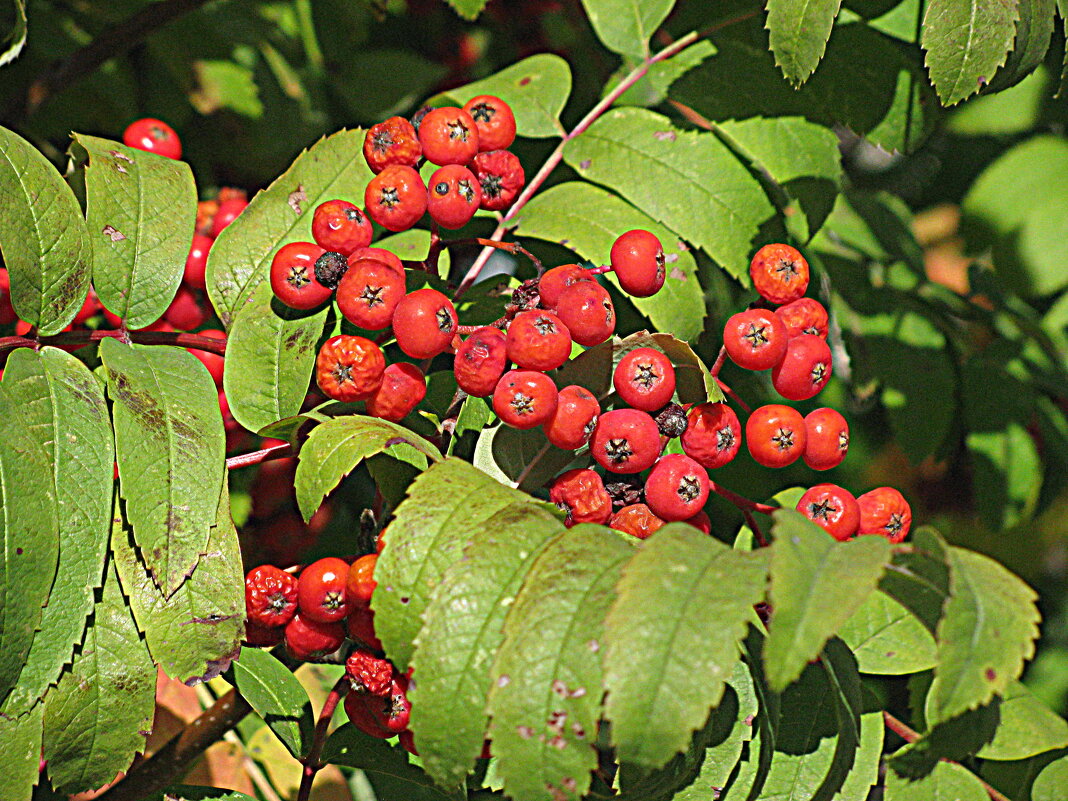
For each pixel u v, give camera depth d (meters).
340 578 0.65
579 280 0.65
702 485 0.64
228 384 0.65
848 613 0.60
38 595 0.63
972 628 0.60
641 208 0.69
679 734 0.60
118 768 0.64
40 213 0.65
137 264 0.66
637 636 0.60
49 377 0.64
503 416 0.64
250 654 0.66
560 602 0.61
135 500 0.63
